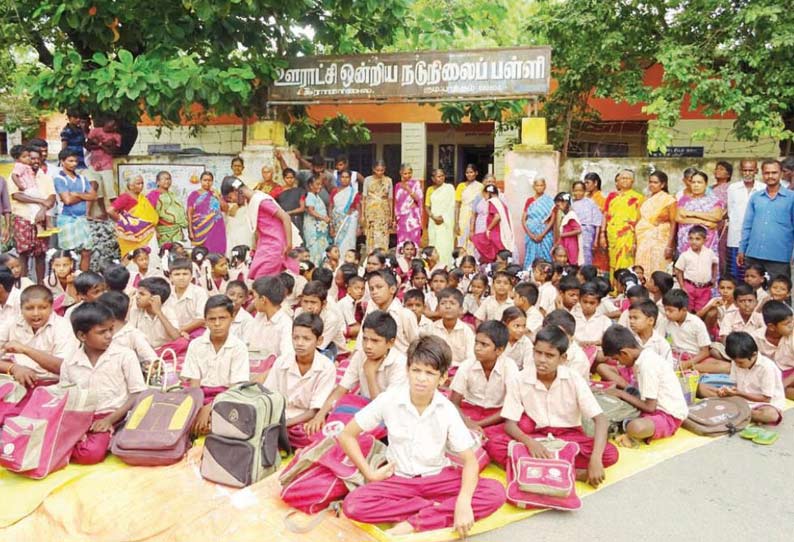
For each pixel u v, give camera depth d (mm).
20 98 13781
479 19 10539
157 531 3410
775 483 3980
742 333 5035
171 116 10094
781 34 8172
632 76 9680
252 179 10203
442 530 3371
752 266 6738
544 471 3650
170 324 5793
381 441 4141
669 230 8000
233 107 9844
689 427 4766
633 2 9219
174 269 6152
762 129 8477
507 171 9320
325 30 10344
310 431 4266
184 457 4133
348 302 6809
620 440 4508
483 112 10375
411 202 10148
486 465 4234
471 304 7066
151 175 10586
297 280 7195
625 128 11953
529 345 5172
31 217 8266
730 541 3348
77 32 10234
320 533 3338
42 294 4824
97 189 8859
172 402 4203
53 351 4938
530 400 4211
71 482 3865
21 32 10141
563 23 9617
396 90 9555
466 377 4684
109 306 4816
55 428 3928
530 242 8867
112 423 4234
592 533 3414
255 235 8477
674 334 5973
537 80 8953
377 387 4438
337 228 10031
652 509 3662
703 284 7156
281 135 10438
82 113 10062
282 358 4621
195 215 9266
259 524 3410
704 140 11289
